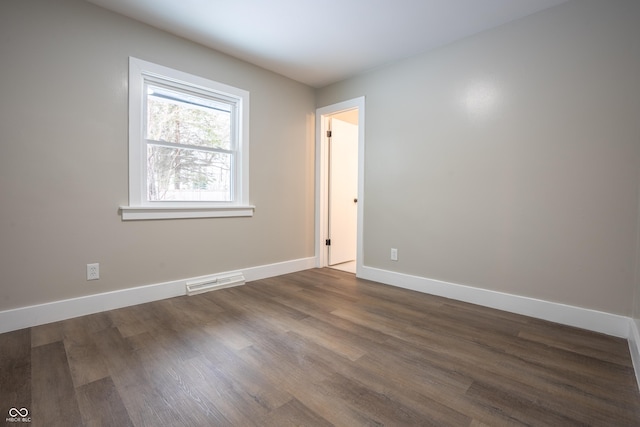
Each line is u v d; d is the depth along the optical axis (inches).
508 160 91.0
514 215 90.5
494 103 93.1
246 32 97.7
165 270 100.3
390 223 120.8
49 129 77.8
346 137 162.9
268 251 130.6
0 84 71.1
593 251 78.2
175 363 60.7
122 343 68.9
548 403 49.7
